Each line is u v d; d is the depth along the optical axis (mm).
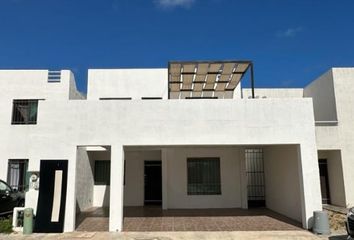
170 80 15328
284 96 20328
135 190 17656
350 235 9352
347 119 16844
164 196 16188
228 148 16750
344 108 16922
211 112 11656
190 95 17812
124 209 16156
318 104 18750
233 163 16672
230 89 16719
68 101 11625
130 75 18219
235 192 16500
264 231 10859
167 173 16531
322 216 10555
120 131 11516
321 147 16672
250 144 11578
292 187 12812
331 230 10953
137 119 11578
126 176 17766
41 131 11500
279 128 11641
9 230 10891
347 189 16359
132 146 11781
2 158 15805
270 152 15758
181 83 15789
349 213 9602
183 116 11617
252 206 17031
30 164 11367
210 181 16625
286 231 10852
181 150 16734
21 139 15930
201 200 16453
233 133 11570
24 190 15578
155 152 17906
